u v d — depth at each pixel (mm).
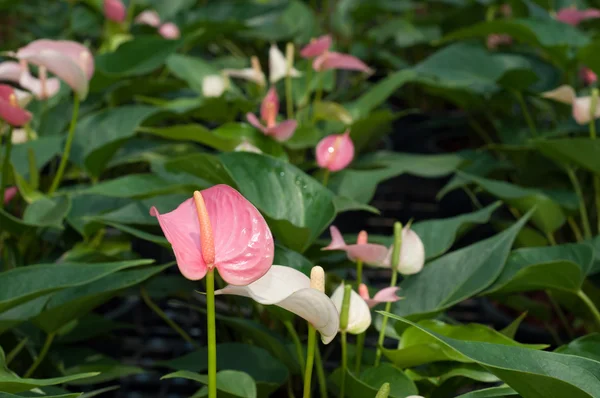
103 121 1562
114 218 1232
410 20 2910
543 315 1523
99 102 1901
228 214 699
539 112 2199
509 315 1788
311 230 1106
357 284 1150
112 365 1266
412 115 2729
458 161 1736
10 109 1231
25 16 3125
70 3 2488
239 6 2523
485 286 1045
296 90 2004
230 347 1153
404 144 2598
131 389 1578
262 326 1161
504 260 1078
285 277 742
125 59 1840
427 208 2291
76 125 1577
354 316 908
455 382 1033
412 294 1104
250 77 1793
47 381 708
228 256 681
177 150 1751
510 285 1116
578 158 1467
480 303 1803
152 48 1842
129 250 1438
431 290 1099
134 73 1832
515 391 779
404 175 2311
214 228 697
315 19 2648
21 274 911
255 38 2637
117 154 1707
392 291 963
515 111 2240
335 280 1368
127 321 1747
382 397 718
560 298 1312
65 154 1436
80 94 1383
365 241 1039
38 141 1532
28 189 1368
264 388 1029
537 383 679
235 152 1115
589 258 1168
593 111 1488
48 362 1244
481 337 955
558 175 1868
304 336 1354
